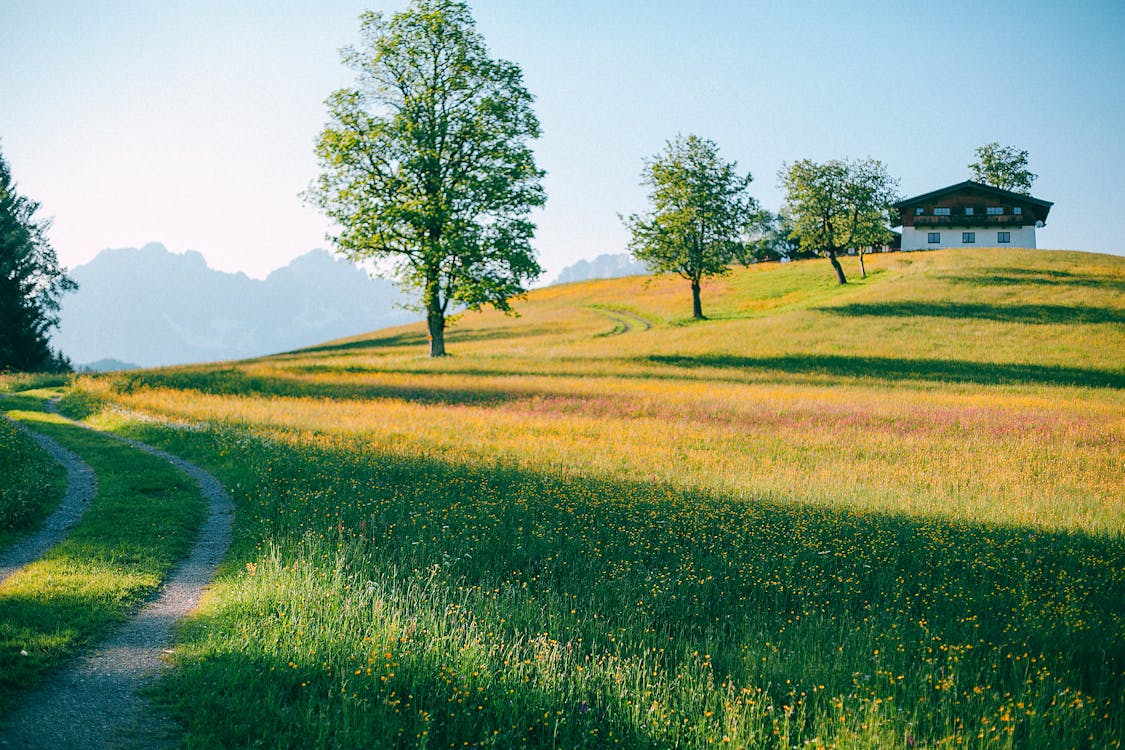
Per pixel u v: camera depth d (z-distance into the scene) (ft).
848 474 68.59
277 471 59.47
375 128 150.30
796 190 276.00
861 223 274.16
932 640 30.25
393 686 25.68
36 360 194.08
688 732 23.45
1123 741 23.17
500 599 34.60
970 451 81.82
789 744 22.94
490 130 152.87
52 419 93.76
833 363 165.68
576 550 42.27
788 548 42.24
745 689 25.12
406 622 30.22
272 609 32.19
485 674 26.11
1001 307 212.43
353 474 58.80
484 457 69.67
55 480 57.36
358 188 153.79
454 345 237.04
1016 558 41.57
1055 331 185.16
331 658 27.37
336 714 23.25
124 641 29.58
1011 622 32.68
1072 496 61.26
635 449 78.07
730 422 99.14
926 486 65.57
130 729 22.97
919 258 305.73
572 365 165.48
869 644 29.45
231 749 21.84
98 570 36.94
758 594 36.81
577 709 24.94
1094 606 34.96
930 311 214.48
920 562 41.11
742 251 256.73
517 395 119.55
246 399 109.29
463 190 151.94
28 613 30.53
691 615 34.14
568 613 33.40
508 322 305.94
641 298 337.93
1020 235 339.16
